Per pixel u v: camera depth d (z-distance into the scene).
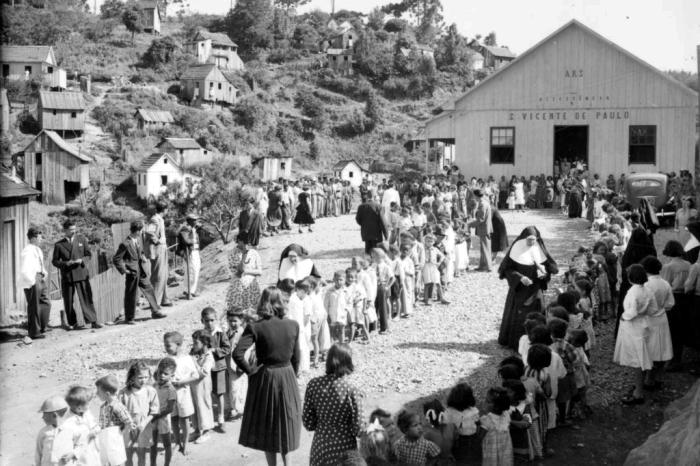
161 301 17.38
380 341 13.20
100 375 11.73
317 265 19.62
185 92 107.88
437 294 16.36
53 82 93.06
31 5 119.19
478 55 145.25
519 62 36.47
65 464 7.01
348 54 132.12
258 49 143.12
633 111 35.19
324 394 6.92
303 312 11.19
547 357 8.80
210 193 58.03
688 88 34.44
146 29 138.75
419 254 15.80
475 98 37.22
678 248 10.86
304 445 9.21
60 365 12.34
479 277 18.30
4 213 17.19
